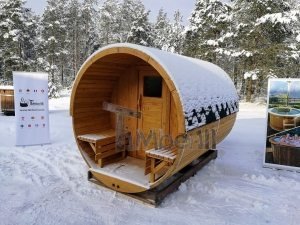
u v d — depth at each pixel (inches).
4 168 223.3
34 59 1298.0
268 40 812.6
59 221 148.5
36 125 294.0
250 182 207.8
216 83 222.2
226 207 168.1
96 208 163.3
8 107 517.0
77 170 222.7
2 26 1063.0
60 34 1354.6
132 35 1205.1
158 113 203.3
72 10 1482.5
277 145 238.4
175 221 150.8
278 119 237.3
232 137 361.1
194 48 1009.5
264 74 773.3
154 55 155.6
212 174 223.0
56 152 270.1
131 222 148.9
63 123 433.1
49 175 211.0
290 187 199.5
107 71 202.8
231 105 243.1
